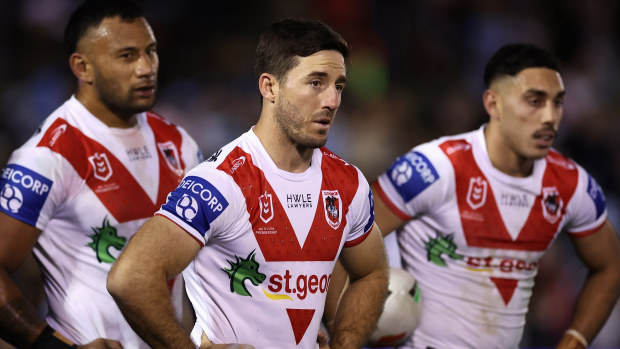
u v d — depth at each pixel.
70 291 12.43
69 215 12.35
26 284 19.84
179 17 33.72
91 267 12.43
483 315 13.63
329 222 10.19
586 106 33.88
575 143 32.47
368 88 33.19
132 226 12.68
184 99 30.39
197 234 9.46
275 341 10.04
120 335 12.56
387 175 13.61
